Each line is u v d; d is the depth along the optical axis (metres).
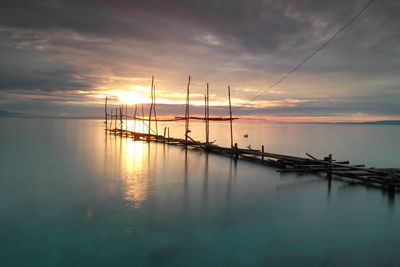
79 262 7.73
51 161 24.19
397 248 8.59
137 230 9.76
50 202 12.62
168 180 17.19
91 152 30.59
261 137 73.62
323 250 8.45
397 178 14.88
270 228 10.02
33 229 9.73
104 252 8.27
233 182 16.81
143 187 15.41
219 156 28.12
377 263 7.74
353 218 11.03
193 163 23.75
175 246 8.65
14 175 18.22
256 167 21.94
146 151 31.91
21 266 7.51
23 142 40.66
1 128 82.00
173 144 39.06
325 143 55.78
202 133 87.94
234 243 8.89
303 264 7.70
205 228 9.98
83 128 93.44
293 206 12.45
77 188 15.03
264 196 13.89
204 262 7.78
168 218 10.85
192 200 13.12
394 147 48.03
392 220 10.84
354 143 56.50
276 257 8.05
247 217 11.02
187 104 38.00
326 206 12.41
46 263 7.66
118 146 37.00
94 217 10.87
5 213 11.25
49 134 59.31
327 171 18.45
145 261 7.81
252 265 7.63
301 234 9.57
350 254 8.23
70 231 9.62
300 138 71.38
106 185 15.74
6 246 8.55
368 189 15.27
